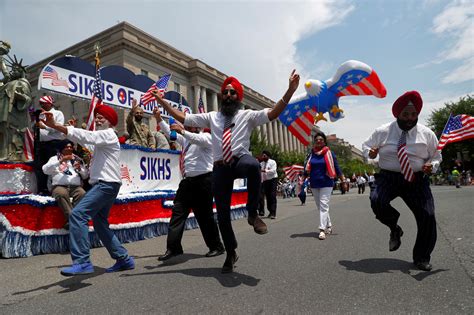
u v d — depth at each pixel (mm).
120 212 5531
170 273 3576
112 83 7102
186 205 4383
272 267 3650
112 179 3639
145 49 35062
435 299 2562
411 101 3348
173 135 4512
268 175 9031
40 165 5395
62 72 6023
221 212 3404
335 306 2492
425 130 3443
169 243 4180
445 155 43344
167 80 8484
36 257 4566
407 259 3840
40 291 3125
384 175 3602
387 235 5363
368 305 2492
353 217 8117
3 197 4551
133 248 5152
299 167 8375
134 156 6613
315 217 8617
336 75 5730
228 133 3340
